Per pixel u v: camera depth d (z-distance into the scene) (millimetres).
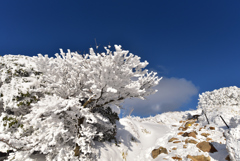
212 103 14742
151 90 6090
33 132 5305
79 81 5938
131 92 5176
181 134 10062
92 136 5855
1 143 4648
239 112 11273
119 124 10148
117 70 4914
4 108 5348
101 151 6320
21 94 5508
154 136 11055
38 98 5988
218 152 6727
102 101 5852
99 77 4633
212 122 10695
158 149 8273
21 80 5918
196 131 9633
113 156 6629
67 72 6309
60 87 5539
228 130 5805
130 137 9406
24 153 4492
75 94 6074
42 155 5625
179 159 6902
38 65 5469
